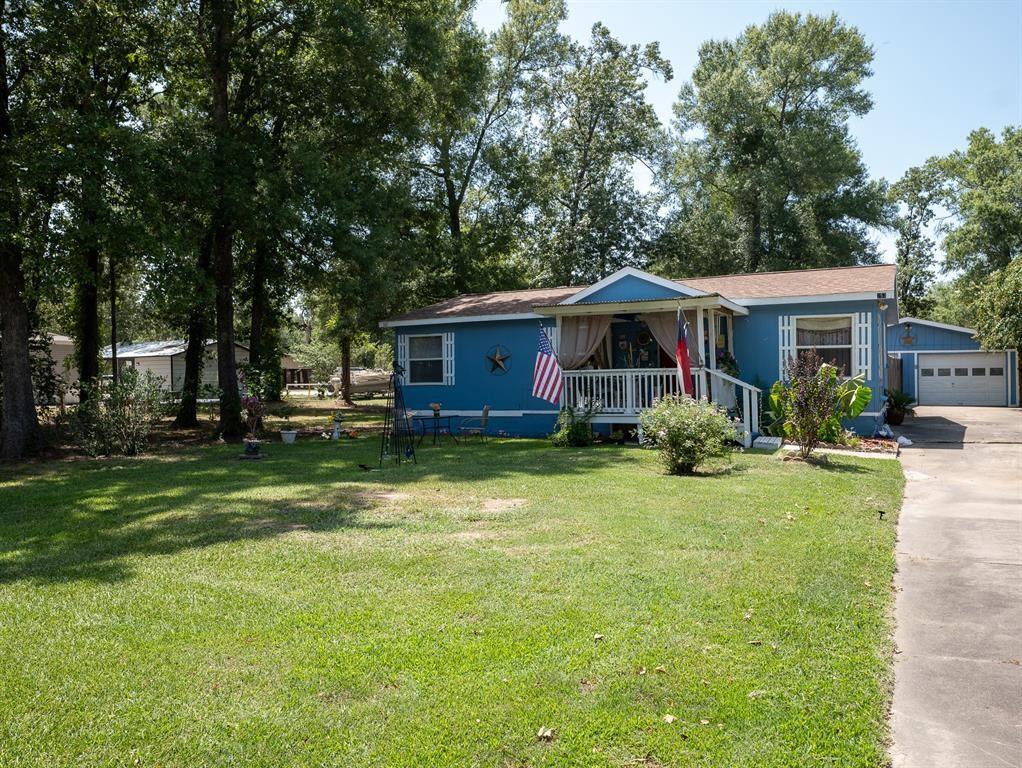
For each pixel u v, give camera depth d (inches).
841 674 146.9
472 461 472.7
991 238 1371.8
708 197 1470.2
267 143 698.8
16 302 565.6
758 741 122.9
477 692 140.9
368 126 770.2
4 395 560.7
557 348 631.2
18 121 552.4
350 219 690.8
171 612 187.8
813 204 1437.0
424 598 194.4
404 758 119.4
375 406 1248.2
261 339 901.8
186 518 305.0
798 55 1428.4
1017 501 330.0
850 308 575.5
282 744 124.0
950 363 1104.2
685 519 281.0
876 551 234.7
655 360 653.3
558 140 1244.5
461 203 1289.4
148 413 586.6
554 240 1195.3
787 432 481.7
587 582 204.1
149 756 121.1
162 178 572.7
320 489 369.4
